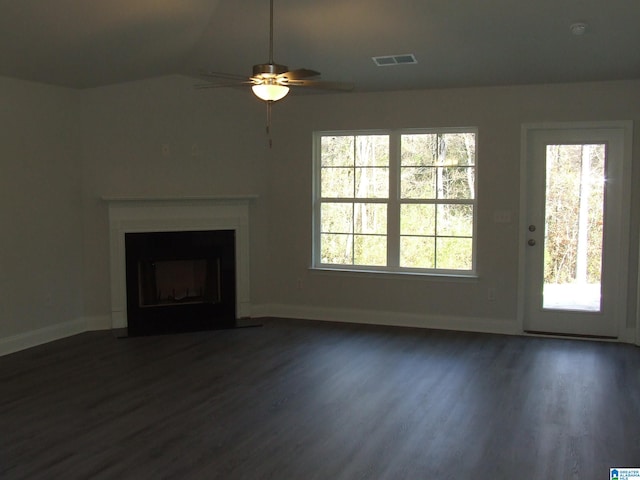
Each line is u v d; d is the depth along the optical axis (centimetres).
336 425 365
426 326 611
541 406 393
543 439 343
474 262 598
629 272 545
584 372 464
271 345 546
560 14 429
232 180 636
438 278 602
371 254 637
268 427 362
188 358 506
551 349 529
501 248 581
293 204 645
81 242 593
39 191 547
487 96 573
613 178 548
